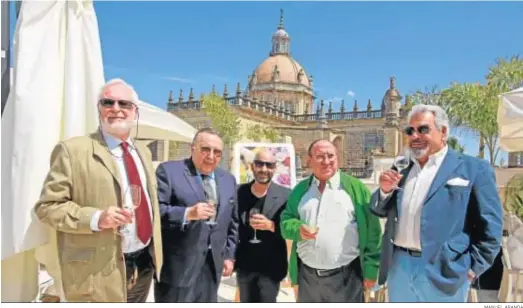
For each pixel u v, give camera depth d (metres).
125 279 2.82
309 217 3.49
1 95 3.39
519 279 5.28
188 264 3.30
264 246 3.81
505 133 6.16
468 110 24.77
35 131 2.94
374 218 3.44
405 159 3.22
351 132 58.38
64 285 2.73
